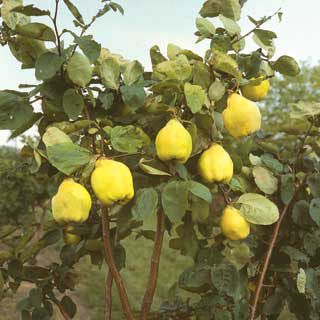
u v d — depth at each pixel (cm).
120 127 189
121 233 267
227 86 218
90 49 192
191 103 195
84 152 184
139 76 207
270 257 269
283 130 277
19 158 754
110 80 203
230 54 224
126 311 222
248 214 222
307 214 259
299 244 279
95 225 253
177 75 200
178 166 199
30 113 199
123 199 187
